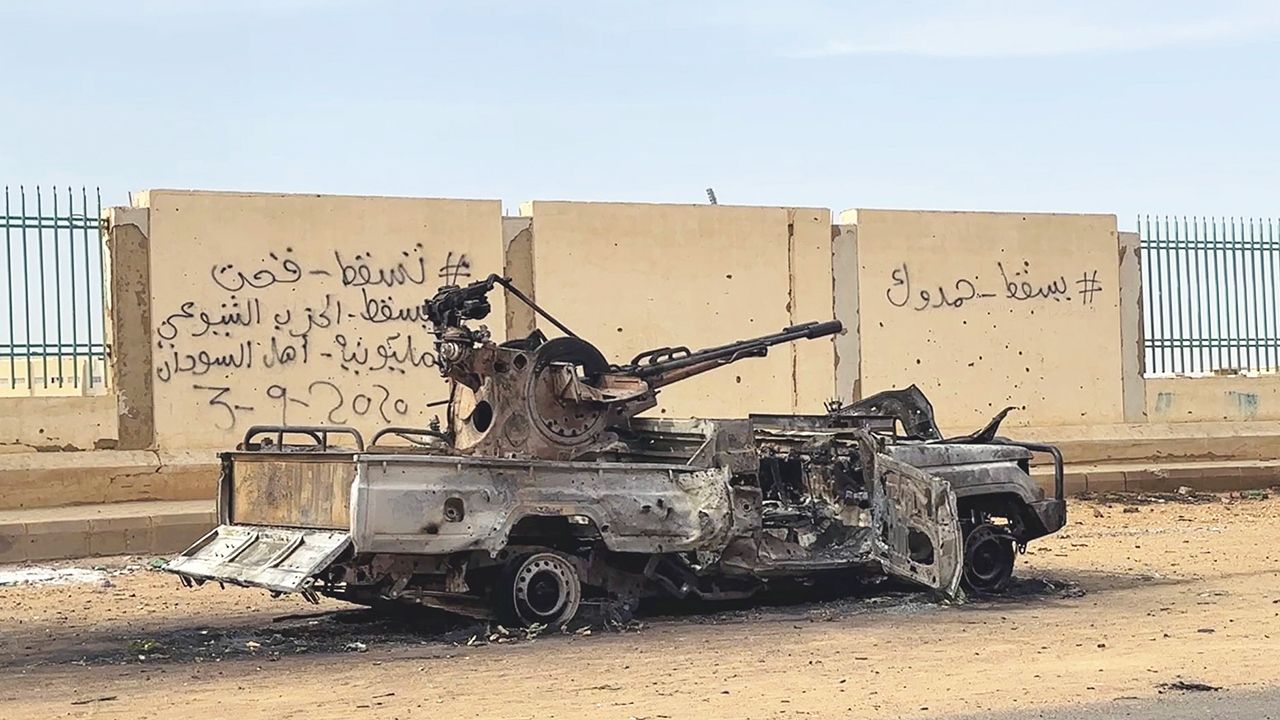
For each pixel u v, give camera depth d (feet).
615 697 30.22
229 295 68.18
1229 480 81.35
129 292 66.64
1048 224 83.51
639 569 40.55
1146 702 28.81
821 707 28.91
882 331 79.66
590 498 38.45
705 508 39.86
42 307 66.13
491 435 39.63
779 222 77.51
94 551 58.29
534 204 73.10
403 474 35.99
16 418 64.59
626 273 74.49
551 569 38.58
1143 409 85.46
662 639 37.47
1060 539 60.80
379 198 70.64
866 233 79.56
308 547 37.37
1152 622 39.32
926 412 47.50
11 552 56.90
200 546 40.98
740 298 76.59
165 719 28.84
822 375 78.18
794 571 41.39
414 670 33.68
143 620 42.45
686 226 75.61
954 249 81.41
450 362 39.60
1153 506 74.43
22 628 41.11
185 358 67.36
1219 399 86.94
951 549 42.80
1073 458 82.02
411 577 37.50
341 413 69.67
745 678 32.12
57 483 63.82
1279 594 44.62
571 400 40.55
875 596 44.55
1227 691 29.84
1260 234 88.02
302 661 35.22
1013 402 82.33
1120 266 85.35
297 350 69.10
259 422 68.39
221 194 68.23
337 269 69.87
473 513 36.70
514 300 72.59
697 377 75.56
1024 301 82.84
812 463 43.19
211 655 36.27
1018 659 33.96
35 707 30.30
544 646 36.60
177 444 67.10
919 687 30.78
